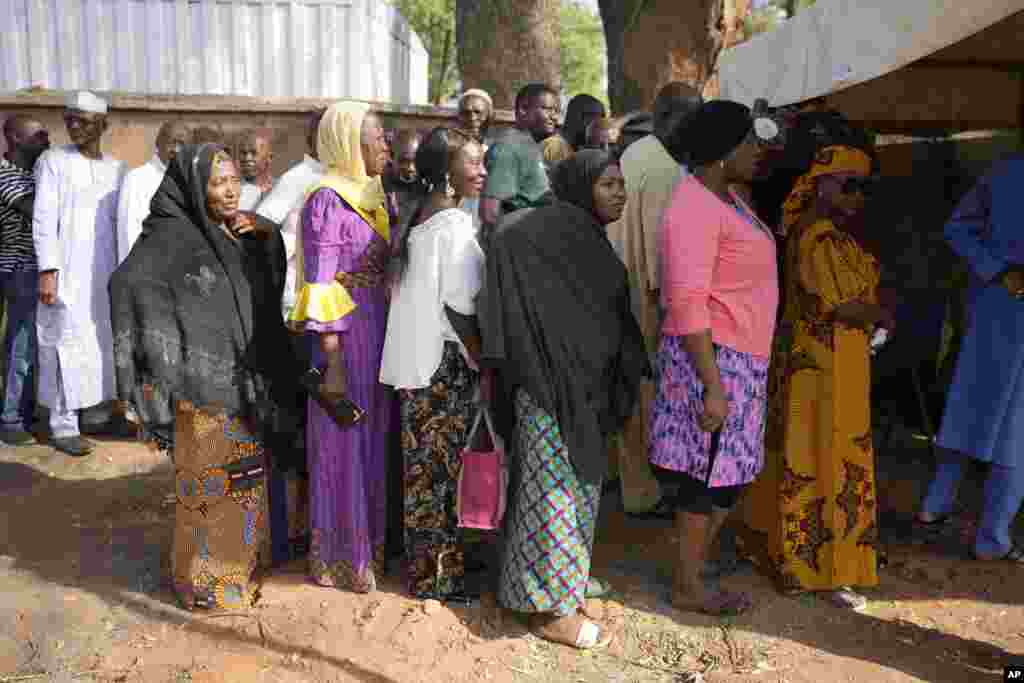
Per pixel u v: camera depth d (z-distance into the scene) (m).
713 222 3.24
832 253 3.66
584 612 3.62
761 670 3.24
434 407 3.51
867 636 3.51
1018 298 4.04
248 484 3.56
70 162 5.59
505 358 3.29
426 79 11.04
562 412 3.29
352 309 3.47
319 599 3.61
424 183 3.62
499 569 3.89
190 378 3.40
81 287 5.63
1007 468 4.07
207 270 3.47
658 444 3.47
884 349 6.52
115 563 4.02
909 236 6.61
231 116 6.56
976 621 3.65
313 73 8.23
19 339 5.78
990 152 6.41
